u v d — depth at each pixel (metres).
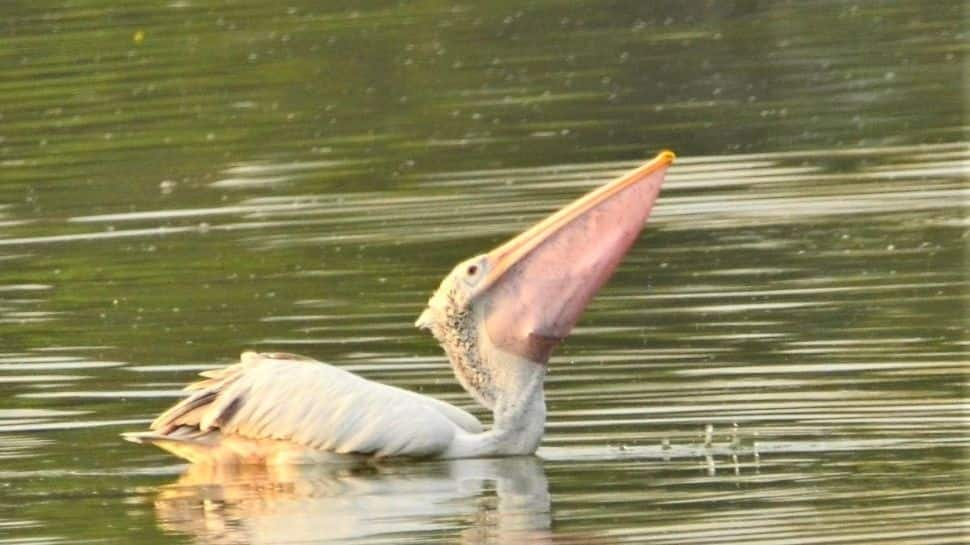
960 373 12.76
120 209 19.61
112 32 27.02
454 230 17.98
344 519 10.67
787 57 24.83
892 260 16.00
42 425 12.62
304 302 15.60
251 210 19.20
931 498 10.46
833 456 11.33
